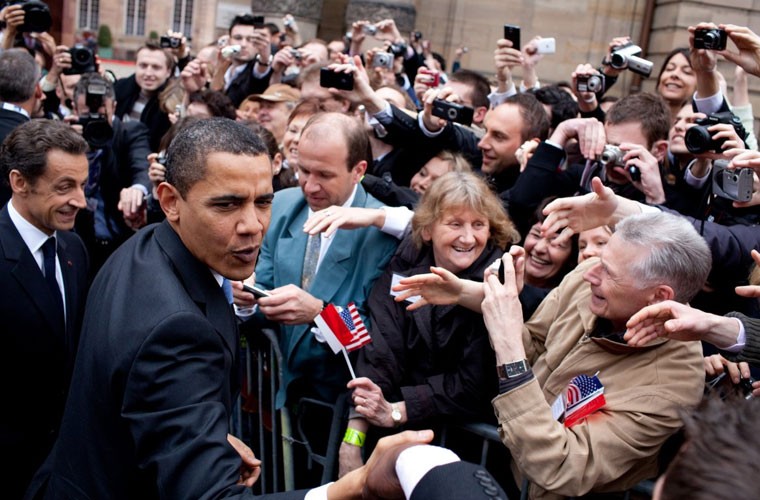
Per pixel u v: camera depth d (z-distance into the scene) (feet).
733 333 6.03
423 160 12.69
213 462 4.67
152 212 12.87
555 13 33.86
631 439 6.32
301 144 8.98
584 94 13.73
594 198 7.56
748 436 2.72
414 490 3.69
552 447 6.32
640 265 6.39
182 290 5.33
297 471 9.31
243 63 21.01
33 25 15.98
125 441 5.17
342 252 8.95
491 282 7.05
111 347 5.14
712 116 9.12
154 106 19.84
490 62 34.73
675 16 30.71
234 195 5.20
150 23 66.69
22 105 12.12
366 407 7.72
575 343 7.23
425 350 8.12
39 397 8.59
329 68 11.59
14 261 8.39
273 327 9.25
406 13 33.86
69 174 8.52
